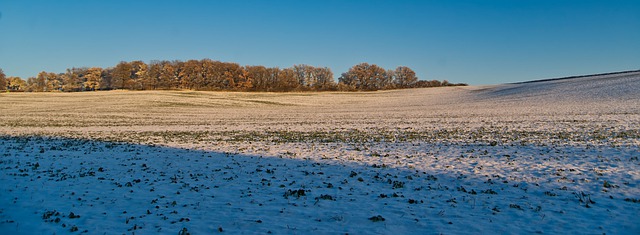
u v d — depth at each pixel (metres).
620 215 8.87
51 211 9.96
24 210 10.09
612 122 29.42
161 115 53.41
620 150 17.22
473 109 52.75
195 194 11.71
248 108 67.44
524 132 25.86
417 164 15.84
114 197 11.40
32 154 20.23
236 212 9.79
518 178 12.85
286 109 65.06
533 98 64.75
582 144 19.52
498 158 16.61
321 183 12.93
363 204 10.35
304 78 135.12
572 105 49.03
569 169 13.78
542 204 9.97
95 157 19.11
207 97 84.00
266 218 9.27
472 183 12.45
